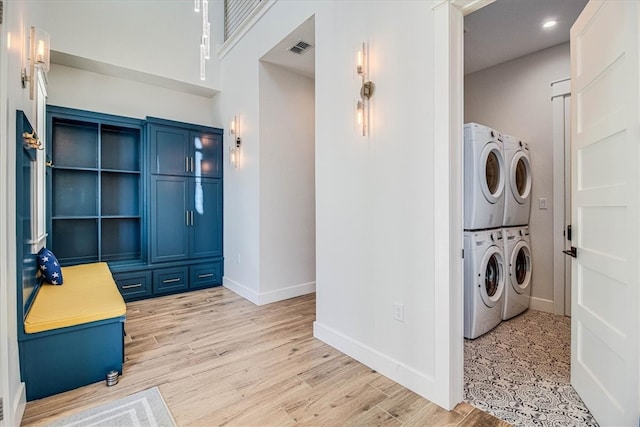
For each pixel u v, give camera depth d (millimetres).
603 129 1528
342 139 2434
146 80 4223
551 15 2658
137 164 4305
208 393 1907
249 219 3850
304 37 3137
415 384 1909
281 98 3848
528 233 3352
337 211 2492
